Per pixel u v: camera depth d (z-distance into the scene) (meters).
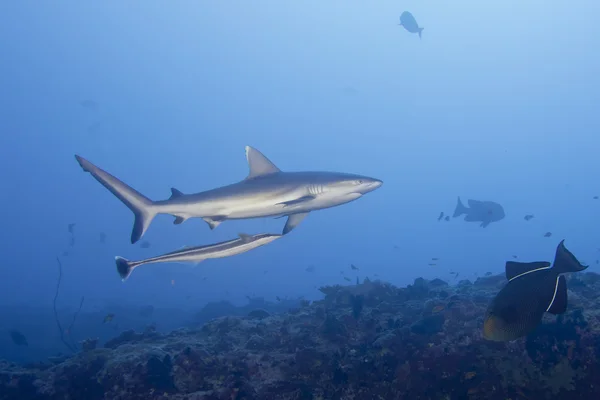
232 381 2.21
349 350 2.43
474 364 2.09
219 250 1.88
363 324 2.84
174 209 2.21
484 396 1.92
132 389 2.26
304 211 2.30
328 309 3.33
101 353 2.67
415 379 2.08
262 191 2.20
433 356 2.18
